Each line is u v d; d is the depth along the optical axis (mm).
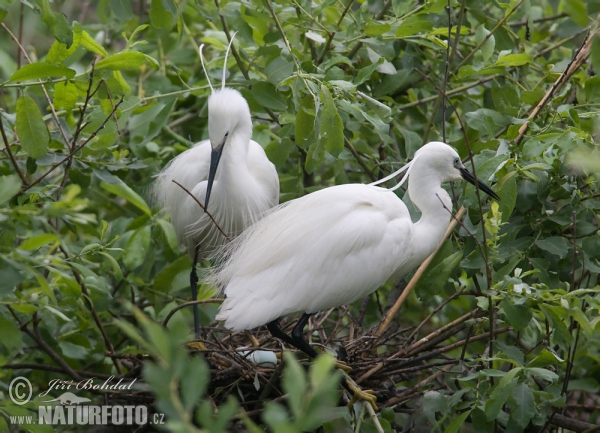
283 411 4051
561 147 7629
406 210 8516
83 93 8219
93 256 10219
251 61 10672
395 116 10562
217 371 8117
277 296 7852
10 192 6418
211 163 9055
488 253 7617
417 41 9758
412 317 11391
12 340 6449
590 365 9273
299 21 9828
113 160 9273
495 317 7805
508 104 9484
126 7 8852
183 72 11883
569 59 10523
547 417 7879
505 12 10055
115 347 10008
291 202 8578
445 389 8148
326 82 8508
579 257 8266
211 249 10367
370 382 8289
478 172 7840
